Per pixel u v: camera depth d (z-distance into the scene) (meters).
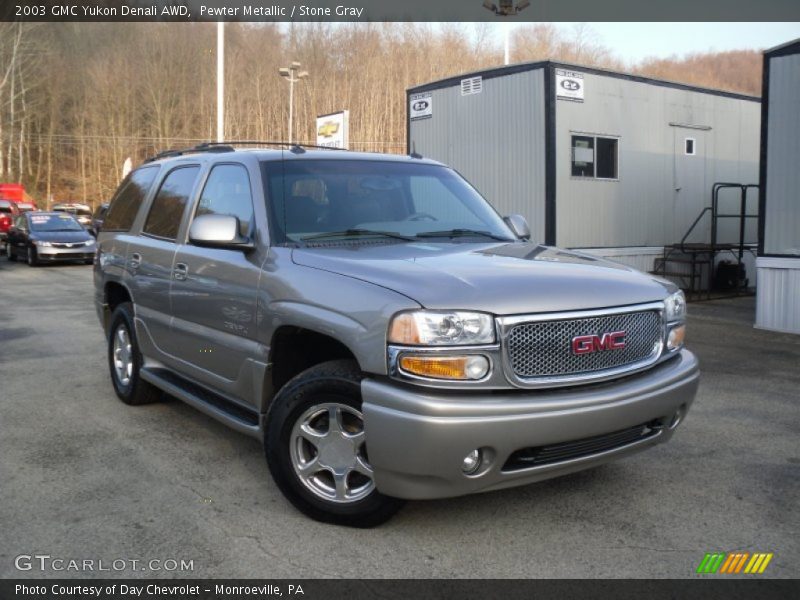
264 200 4.24
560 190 12.47
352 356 3.85
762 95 9.82
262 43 73.50
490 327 3.22
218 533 3.58
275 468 3.74
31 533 3.56
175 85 74.38
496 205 13.26
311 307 3.61
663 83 14.20
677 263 14.79
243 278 4.13
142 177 6.17
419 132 14.77
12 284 15.52
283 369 3.98
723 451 4.89
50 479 4.27
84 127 74.81
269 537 3.54
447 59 68.75
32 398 6.15
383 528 3.64
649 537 3.58
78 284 15.58
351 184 4.59
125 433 5.18
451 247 4.17
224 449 4.83
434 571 3.23
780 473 4.47
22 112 72.19
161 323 5.15
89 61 75.75
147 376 5.41
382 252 3.94
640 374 3.67
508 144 12.97
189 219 5.00
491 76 13.18
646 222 14.14
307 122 70.50
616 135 13.38
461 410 3.11
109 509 3.85
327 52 71.44
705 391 6.59
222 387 4.44
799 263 9.53
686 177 14.88
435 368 3.17
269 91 71.50
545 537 3.57
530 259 3.94
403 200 4.70
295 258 3.89
